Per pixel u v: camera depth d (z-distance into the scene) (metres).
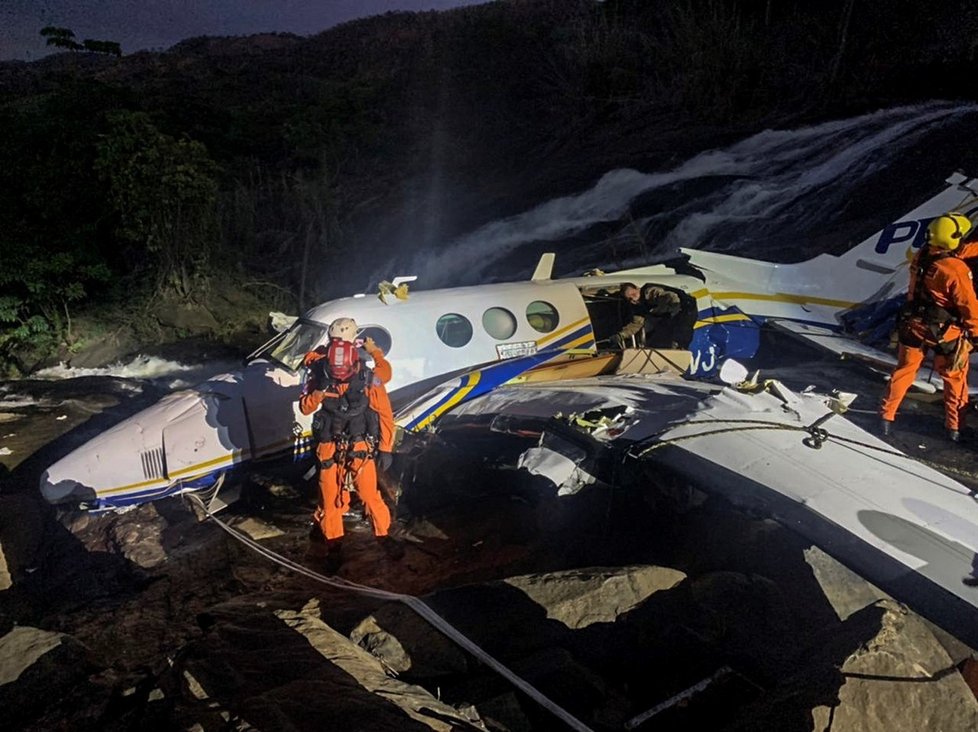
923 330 6.87
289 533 6.63
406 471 6.97
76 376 11.36
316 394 5.73
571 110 20.27
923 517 4.66
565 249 15.07
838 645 4.09
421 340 7.38
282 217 17.05
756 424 5.72
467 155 19.89
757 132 17.12
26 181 12.82
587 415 6.16
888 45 18.03
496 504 6.75
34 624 5.45
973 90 16.22
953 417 7.11
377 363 5.91
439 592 4.72
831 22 19.36
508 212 16.41
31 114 16.08
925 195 13.37
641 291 8.80
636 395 6.58
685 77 19.11
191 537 6.57
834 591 4.76
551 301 8.14
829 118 16.94
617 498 6.23
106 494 6.45
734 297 9.23
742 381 6.45
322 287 15.10
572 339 8.02
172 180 12.70
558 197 16.42
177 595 5.69
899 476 5.17
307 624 4.36
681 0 21.61
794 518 4.61
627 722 3.90
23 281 11.87
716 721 3.94
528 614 4.52
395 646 4.37
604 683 4.14
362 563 5.94
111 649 5.00
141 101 21.16
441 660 4.28
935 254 6.71
